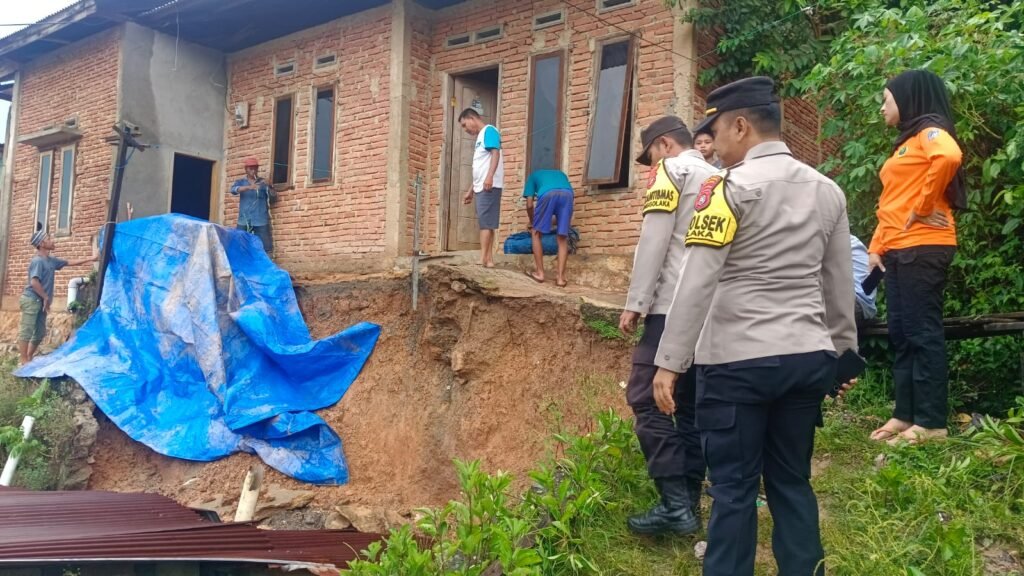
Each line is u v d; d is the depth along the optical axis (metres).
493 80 10.24
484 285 7.19
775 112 3.13
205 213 12.41
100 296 9.43
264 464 7.65
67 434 7.96
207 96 11.80
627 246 8.08
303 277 9.84
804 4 7.50
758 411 2.97
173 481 7.74
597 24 8.47
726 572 2.94
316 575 4.84
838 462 4.46
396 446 7.61
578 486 4.19
